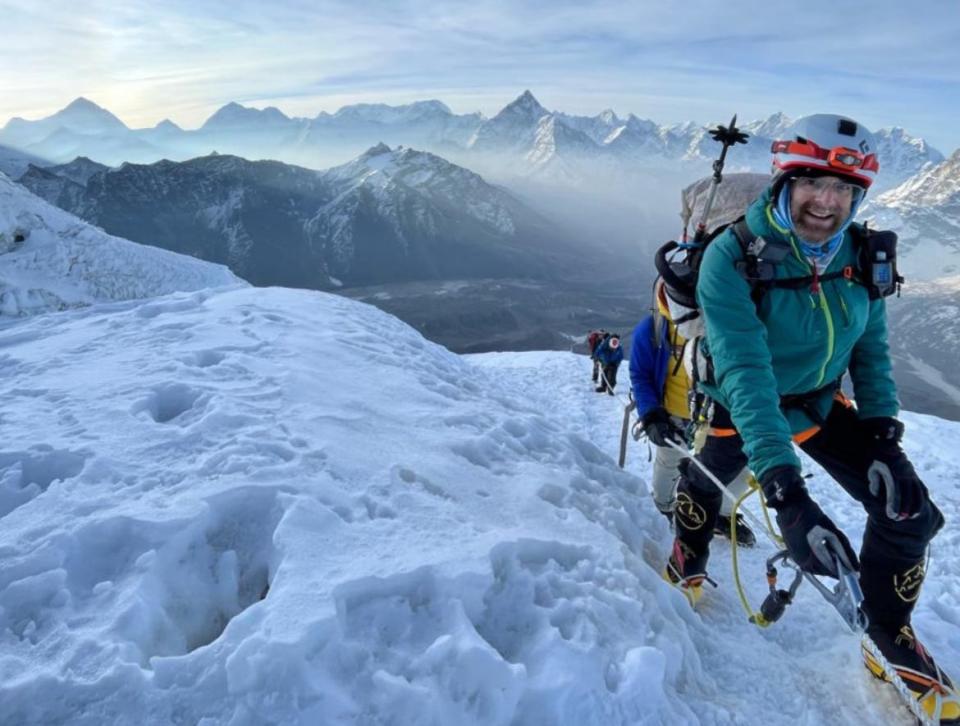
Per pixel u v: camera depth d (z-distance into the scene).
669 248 3.36
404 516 3.41
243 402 4.62
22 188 46.34
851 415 2.93
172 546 3.02
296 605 2.55
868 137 2.40
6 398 4.88
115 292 40.66
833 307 2.65
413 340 9.23
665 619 3.20
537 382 16.25
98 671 2.32
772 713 2.96
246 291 10.05
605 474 5.16
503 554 3.21
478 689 2.50
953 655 3.46
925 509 2.66
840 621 3.64
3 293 36.38
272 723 2.21
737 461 3.21
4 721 2.19
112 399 4.74
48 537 2.97
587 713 2.54
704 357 3.11
